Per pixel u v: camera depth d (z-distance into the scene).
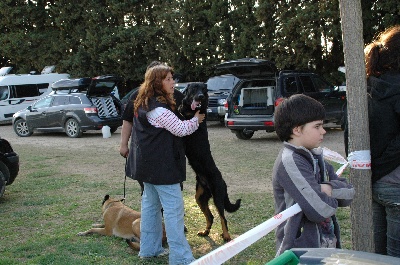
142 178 3.83
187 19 21.31
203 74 22.36
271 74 11.75
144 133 3.78
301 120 2.27
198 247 4.64
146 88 3.80
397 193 2.63
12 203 6.62
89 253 4.49
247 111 12.05
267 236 4.84
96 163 10.09
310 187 2.19
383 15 17.33
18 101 21.06
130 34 23.47
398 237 2.67
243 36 19.70
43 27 26.84
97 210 6.10
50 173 8.92
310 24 17.42
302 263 1.62
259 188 7.05
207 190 4.79
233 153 10.47
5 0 25.89
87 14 24.55
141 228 4.32
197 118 3.83
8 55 26.67
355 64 2.71
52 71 24.09
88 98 15.16
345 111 3.00
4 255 4.52
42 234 5.18
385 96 2.59
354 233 2.78
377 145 2.66
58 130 15.70
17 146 13.68
